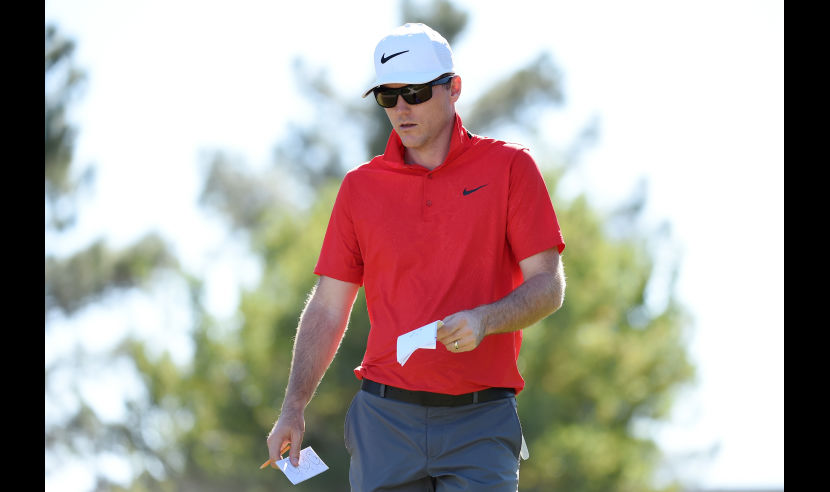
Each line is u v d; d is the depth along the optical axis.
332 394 63.53
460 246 13.23
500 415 13.28
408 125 13.33
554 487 67.88
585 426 71.06
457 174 13.37
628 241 88.38
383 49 13.36
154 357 77.88
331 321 14.04
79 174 87.31
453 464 13.10
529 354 68.00
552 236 13.20
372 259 13.58
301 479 13.23
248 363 71.06
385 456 13.31
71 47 86.06
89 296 88.25
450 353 13.15
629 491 73.56
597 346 72.38
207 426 72.75
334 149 106.00
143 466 77.50
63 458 82.88
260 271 79.06
